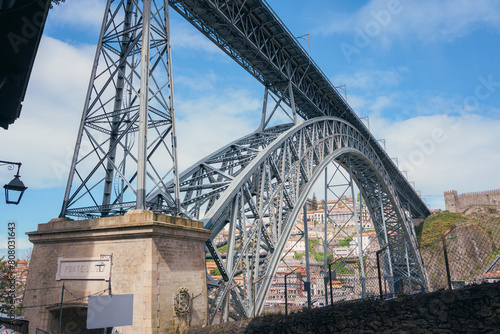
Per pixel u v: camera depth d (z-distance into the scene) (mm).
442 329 12078
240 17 29500
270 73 36344
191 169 26906
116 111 19734
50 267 17656
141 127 17781
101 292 15914
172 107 20219
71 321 17781
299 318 14914
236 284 21875
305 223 34094
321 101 46062
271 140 34281
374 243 105625
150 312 14781
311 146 36281
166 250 16234
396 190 81750
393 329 12852
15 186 11680
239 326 16047
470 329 11656
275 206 30578
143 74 18672
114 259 16094
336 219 185500
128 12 22984
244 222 24125
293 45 34844
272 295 71125
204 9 27578
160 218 16406
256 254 25391
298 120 35125
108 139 20391
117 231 16141
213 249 21281
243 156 29797
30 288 17844
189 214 23344
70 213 18609
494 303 11562
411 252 73938
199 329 16016
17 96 11656
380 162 67750
